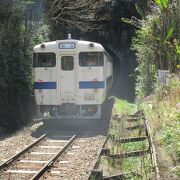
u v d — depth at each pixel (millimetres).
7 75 20734
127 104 29328
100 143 15625
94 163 11273
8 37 22062
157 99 21453
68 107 20000
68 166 12094
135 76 38312
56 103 19891
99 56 19859
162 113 16750
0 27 22094
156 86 25812
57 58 19844
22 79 22469
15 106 21578
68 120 21984
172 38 27500
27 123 22500
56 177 10836
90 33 41812
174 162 10727
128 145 14031
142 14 29984
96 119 22094
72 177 10797
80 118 19984
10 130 20109
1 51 20219
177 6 27547
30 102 23953
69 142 15359
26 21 25609
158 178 8906
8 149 14609
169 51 27047
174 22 26500
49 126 20703
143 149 12414
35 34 27500
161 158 11266
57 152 14148
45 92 19984
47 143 15961
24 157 13258
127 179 9992
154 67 28406
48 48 19891
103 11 38750
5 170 11586
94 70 19812
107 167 11359
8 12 23141
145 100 25641
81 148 14859
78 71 19812
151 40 27969
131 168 10992
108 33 43062
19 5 24078
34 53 20047
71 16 33344
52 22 33969
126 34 43094
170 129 13000
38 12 30422
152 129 14961
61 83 19906
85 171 11289
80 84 19859
